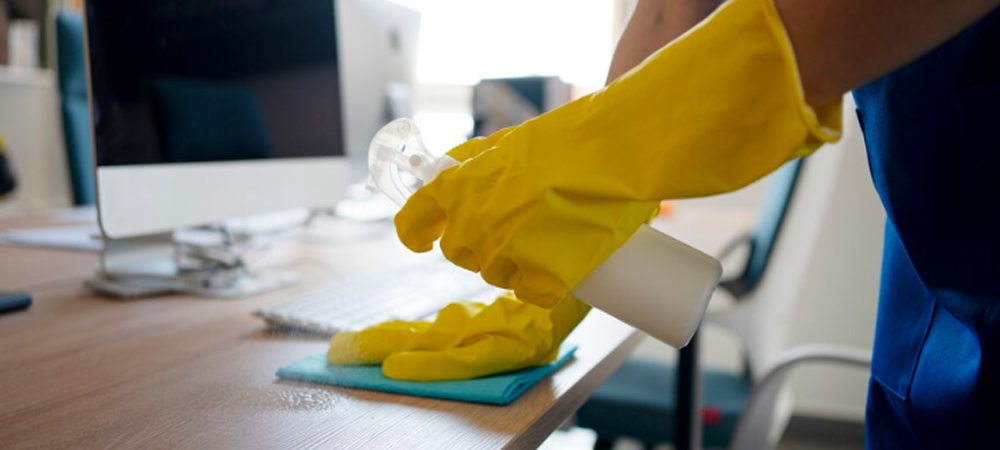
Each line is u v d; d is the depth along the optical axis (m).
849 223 2.10
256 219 1.52
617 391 1.37
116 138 0.79
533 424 0.45
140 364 0.56
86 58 0.75
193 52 0.91
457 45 2.72
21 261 1.04
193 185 0.90
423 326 0.57
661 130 0.37
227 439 0.41
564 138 0.40
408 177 0.51
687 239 1.47
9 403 0.47
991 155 0.47
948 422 0.52
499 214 0.40
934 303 0.58
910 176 0.52
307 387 0.51
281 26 1.10
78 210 1.72
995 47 0.45
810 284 2.15
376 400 0.48
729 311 1.35
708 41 0.36
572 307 0.55
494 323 0.52
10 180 2.43
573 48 2.65
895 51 0.33
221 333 0.66
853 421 2.18
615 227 0.41
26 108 2.64
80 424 0.43
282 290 0.86
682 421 1.24
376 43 1.71
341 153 1.26
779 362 1.07
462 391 0.48
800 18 0.33
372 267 1.03
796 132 0.33
